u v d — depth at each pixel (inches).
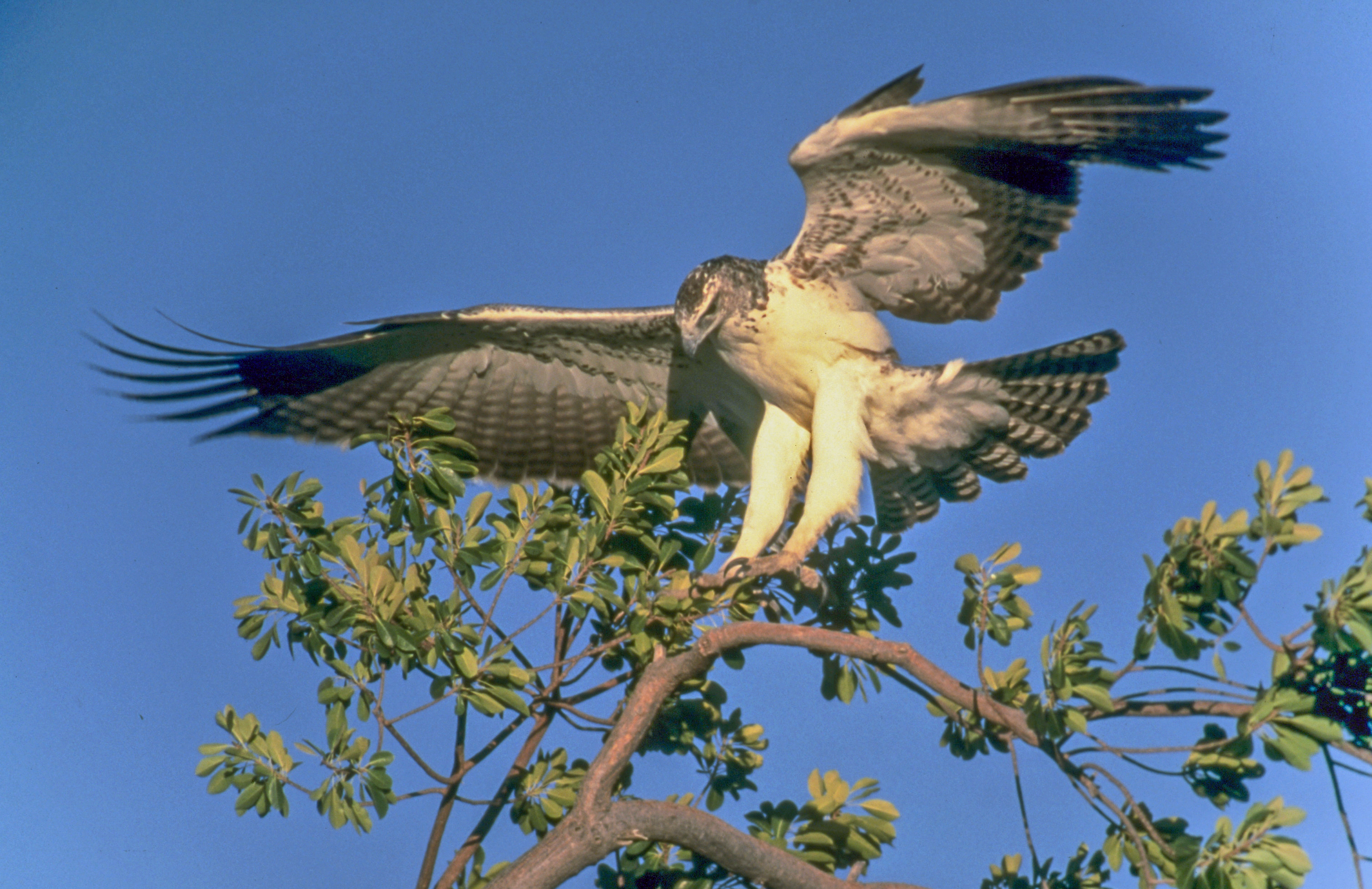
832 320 503.8
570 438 558.6
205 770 358.6
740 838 358.3
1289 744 285.4
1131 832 301.7
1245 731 291.7
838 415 500.7
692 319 496.1
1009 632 346.9
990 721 362.6
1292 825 276.2
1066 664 313.3
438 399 545.3
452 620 376.5
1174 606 302.5
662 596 404.8
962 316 510.3
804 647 369.4
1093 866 367.2
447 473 411.2
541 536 414.3
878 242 491.5
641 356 544.1
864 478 503.5
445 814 386.6
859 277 503.8
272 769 356.2
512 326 523.8
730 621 412.8
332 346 507.2
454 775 382.0
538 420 554.3
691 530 468.4
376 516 399.2
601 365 548.4
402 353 532.4
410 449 421.7
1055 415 517.0
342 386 532.7
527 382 549.3
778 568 449.7
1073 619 317.1
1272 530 293.4
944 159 456.1
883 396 509.0
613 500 410.6
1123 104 425.4
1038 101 425.4
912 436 520.7
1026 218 478.9
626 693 431.5
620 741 369.4
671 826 357.1
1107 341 499.8
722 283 498.3
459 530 392.5
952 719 386.9
